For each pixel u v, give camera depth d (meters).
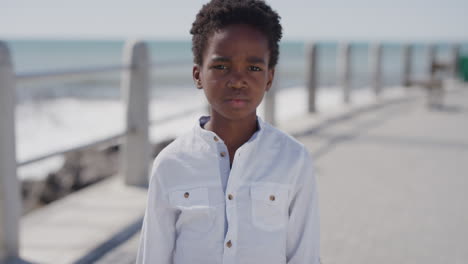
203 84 1.22
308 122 6.50
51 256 2.53
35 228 2.93
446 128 6.28
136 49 3.57
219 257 1.23
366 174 4.18
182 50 72.44
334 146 5.20
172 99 17.48
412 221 3.12
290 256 1.36
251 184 1.25
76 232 2.86
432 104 8.62
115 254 2.59
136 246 2.69
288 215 1.35
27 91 19.23
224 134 1.28
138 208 3.27
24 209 5.09
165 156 1.29
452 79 13.13
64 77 2.80
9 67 2.32
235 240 1.22
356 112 7.58
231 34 1.14
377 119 6.93
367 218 3.16
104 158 5.92
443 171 4.29
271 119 5.79
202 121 1.39
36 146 10.08
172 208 1.29
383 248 2.71
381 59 9.73
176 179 1.28
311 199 1.34
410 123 6.63
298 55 7.25
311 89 7.29
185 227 1.28
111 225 2.97
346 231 2.94
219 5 1.16
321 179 4.02
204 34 1.19
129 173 3.76
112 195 3.54
